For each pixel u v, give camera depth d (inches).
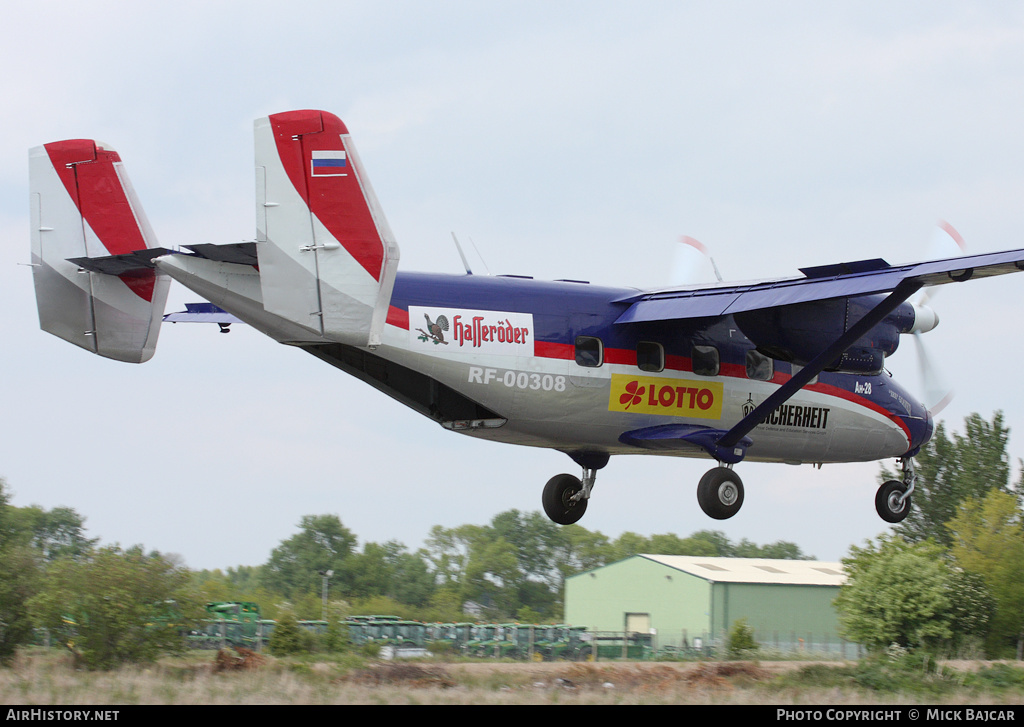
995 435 5108.3
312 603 5103.3
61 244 1908.2
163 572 2057.1
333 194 1616.6
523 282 2015.3
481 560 7790.4
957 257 1772.9
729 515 2169.0
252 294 1680.6
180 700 1470.2
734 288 2016.5
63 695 1494.8
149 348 1964.8
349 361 1947.6
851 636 2716.5
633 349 2081.7
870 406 2400.3
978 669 2271.2
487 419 2011.6
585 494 2400.3
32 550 2197.3
